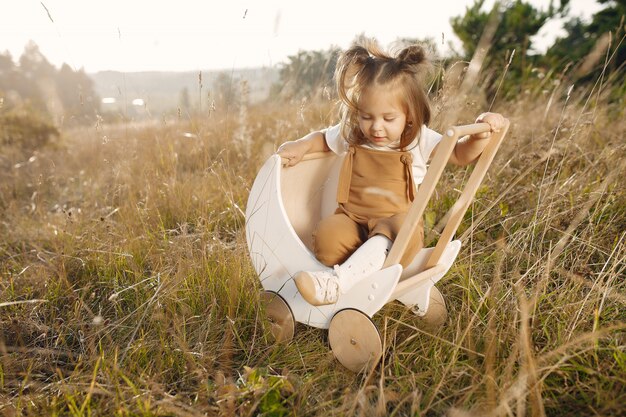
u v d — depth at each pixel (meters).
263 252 1.99
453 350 1.76
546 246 2.40
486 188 2.79
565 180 2.67
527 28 5.02
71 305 2.28
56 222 3.20
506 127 1.74
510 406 1.50
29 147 5.21
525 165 2.98
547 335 1.78
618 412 1.41
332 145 2.13
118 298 2.26
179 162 4.06
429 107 1.94
